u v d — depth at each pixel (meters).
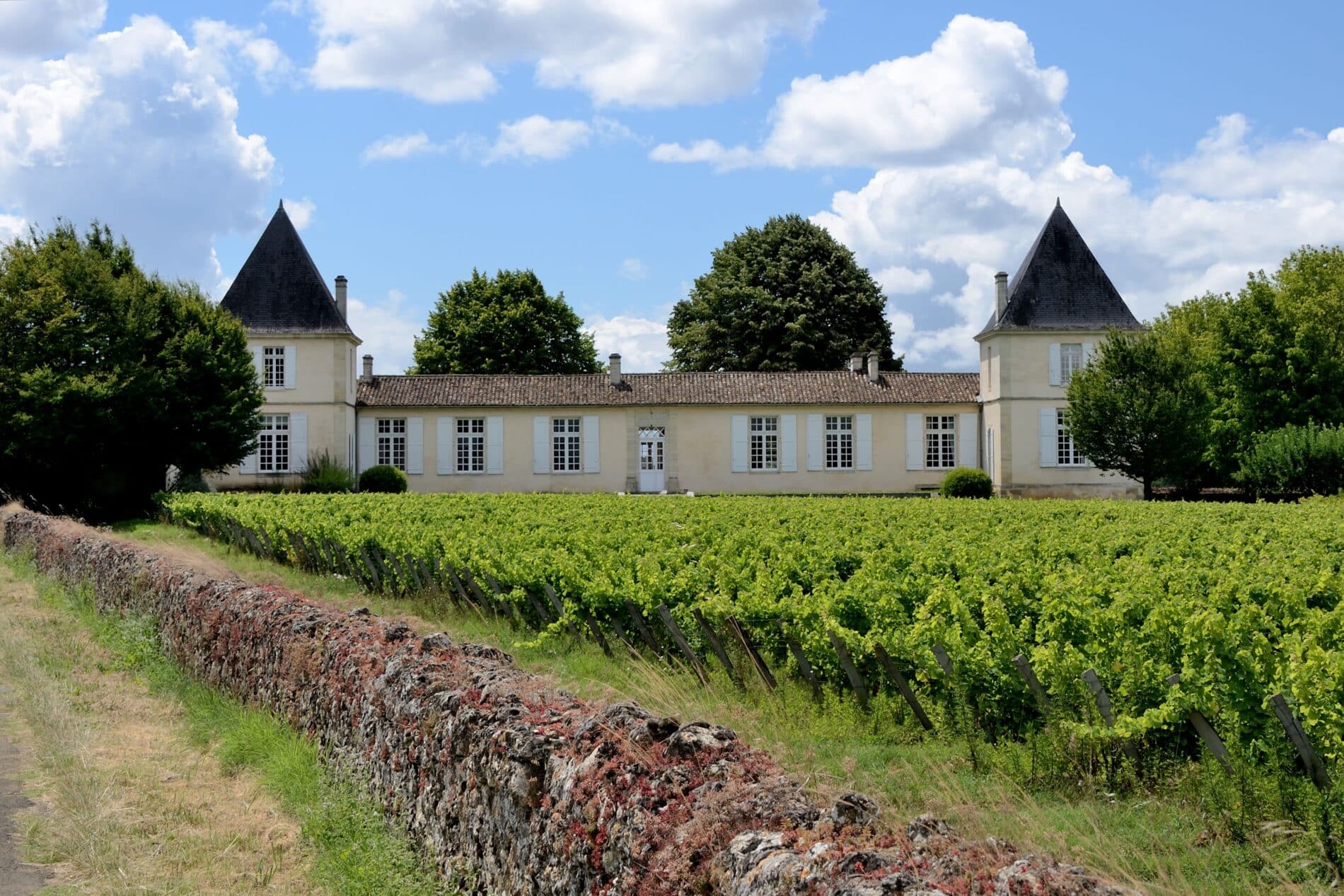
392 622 8.59
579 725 5.32
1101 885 3.77
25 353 33.03
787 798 4.37
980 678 8.75
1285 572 11.77
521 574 13.82
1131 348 38.31
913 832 4.30
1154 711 7.33
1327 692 6.89
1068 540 16.56
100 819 6.77
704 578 12.48
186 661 11.53
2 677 10.85
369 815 6.93
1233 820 6.56
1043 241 44.22
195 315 36.94
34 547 21.52
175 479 39.03
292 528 20.66
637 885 4.26
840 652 9.48
